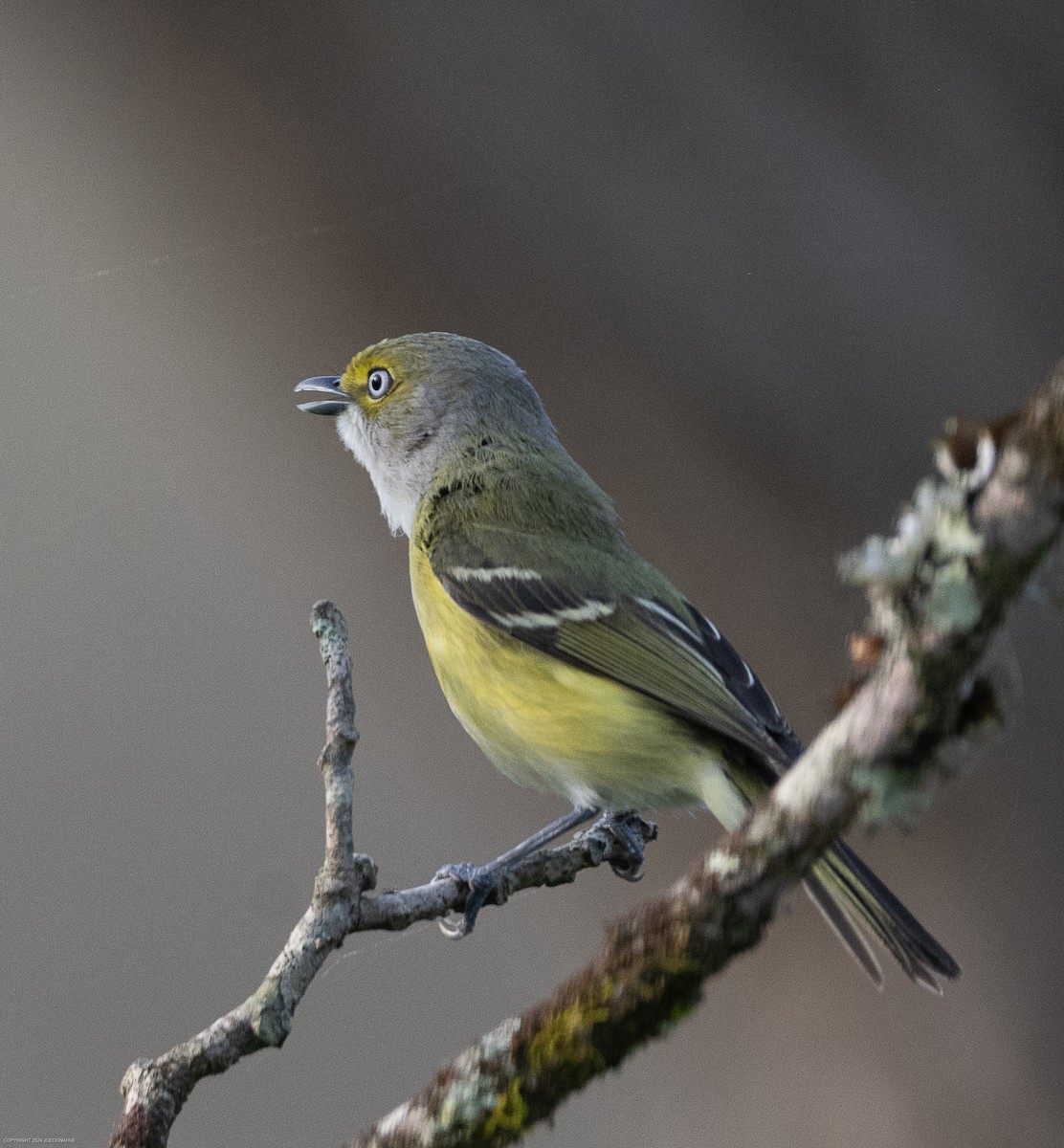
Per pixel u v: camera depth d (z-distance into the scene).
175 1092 4.90
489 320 11.41
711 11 11.68
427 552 8.60
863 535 10.56
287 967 5.07
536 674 7.94
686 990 4.05
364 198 11.78
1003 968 9.66
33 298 11.58
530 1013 4.28
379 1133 4.35
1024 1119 9.07
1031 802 10.02
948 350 10.88
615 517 8.91
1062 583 3.39
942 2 11.44
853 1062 9.40
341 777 5.26
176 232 11.78
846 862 6.09
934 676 3.49
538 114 11.78
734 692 7.64
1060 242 10.91
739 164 11.52
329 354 11.50
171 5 12.07
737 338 11.20
